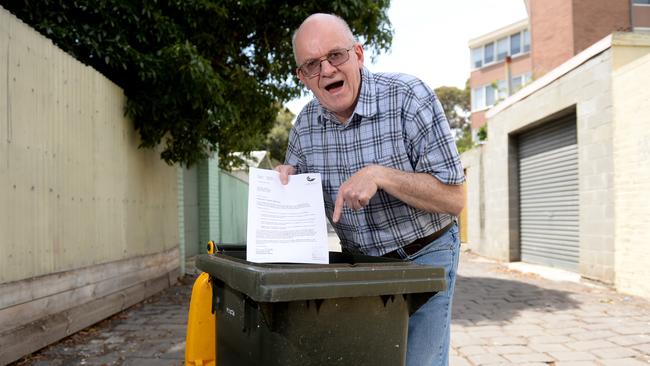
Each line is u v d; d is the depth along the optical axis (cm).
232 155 1169
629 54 723
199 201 1119
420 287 166
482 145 1303
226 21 714
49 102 438
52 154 441
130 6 582
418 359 211
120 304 577
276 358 155
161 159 724
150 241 699
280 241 187
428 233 215
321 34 202
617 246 718
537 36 1734
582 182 815
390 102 205
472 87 3167
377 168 188
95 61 586
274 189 195
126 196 614
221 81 655
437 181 194
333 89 207
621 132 702
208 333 232
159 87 605
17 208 388
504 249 1157
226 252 228
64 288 457
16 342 379
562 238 948
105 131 554
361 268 159
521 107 1052
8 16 381
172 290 736
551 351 443
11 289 379
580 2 1567
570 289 752
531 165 1078
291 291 146
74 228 479
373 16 771
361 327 165
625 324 532
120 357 416
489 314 594
